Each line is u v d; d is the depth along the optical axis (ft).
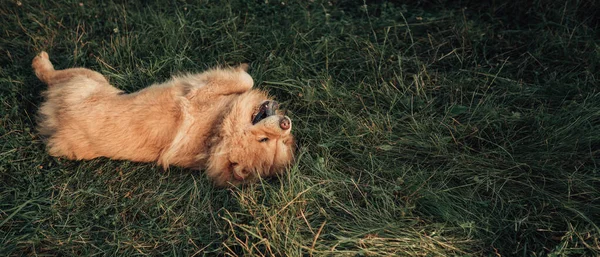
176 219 5.49
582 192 5.33
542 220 5.24
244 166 5.81
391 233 5.23
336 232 5.28
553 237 5.08
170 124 5.77
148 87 5.99
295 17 7.05
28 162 5.82
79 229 5.37
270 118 5.67
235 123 5.78
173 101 5.80
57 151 5.78
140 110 5.72
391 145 5.92
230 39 6.77
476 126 5.94
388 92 6.27
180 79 6.05
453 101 6.27
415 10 7.16
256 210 5.42
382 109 6.21
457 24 6.84
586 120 5.70
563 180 5.39
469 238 5.19
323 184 5.67
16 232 5.34
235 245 5.22
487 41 6.75
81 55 6.55
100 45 6.76
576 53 6.34
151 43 6.74
